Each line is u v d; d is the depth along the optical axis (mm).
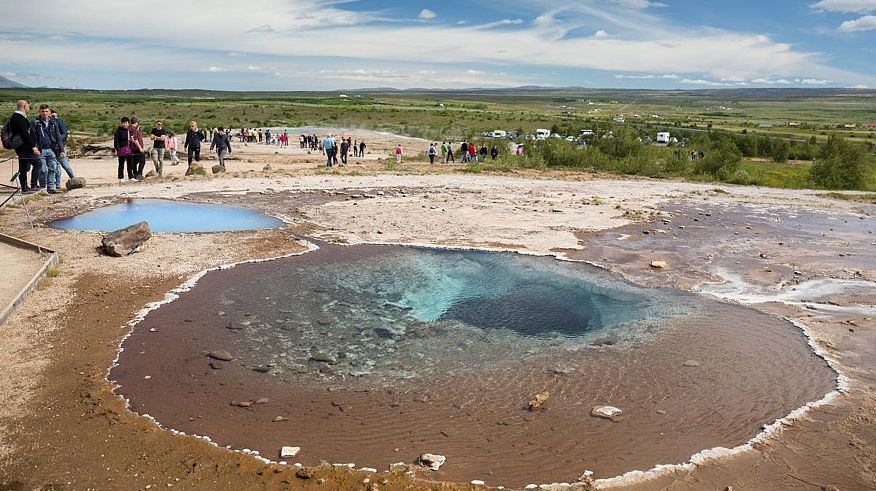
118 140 18688
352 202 16359
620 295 9211
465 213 15180
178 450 4820
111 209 14469
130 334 7137
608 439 5207
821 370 6680
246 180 20094
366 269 10172
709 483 4590
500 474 4641
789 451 5051
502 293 9172
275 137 54125
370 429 5277
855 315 8406
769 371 6648
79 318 7480
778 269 10734
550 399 5922
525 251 11617
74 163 24500
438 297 8906
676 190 22125
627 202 18250
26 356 6363
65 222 12852
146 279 9102
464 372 6492
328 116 101188
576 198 18406
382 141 52875
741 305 8828
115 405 5480
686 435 5297
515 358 6891
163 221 13250
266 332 7395
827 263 11180
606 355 7031
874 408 5812
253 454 4812
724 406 5844
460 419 5500
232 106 121562
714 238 13250
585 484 4539
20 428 5004
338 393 5945
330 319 7895
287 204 15836
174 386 5926
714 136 66562
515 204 16781
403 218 14297
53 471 4461
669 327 7941
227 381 6094
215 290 8828
